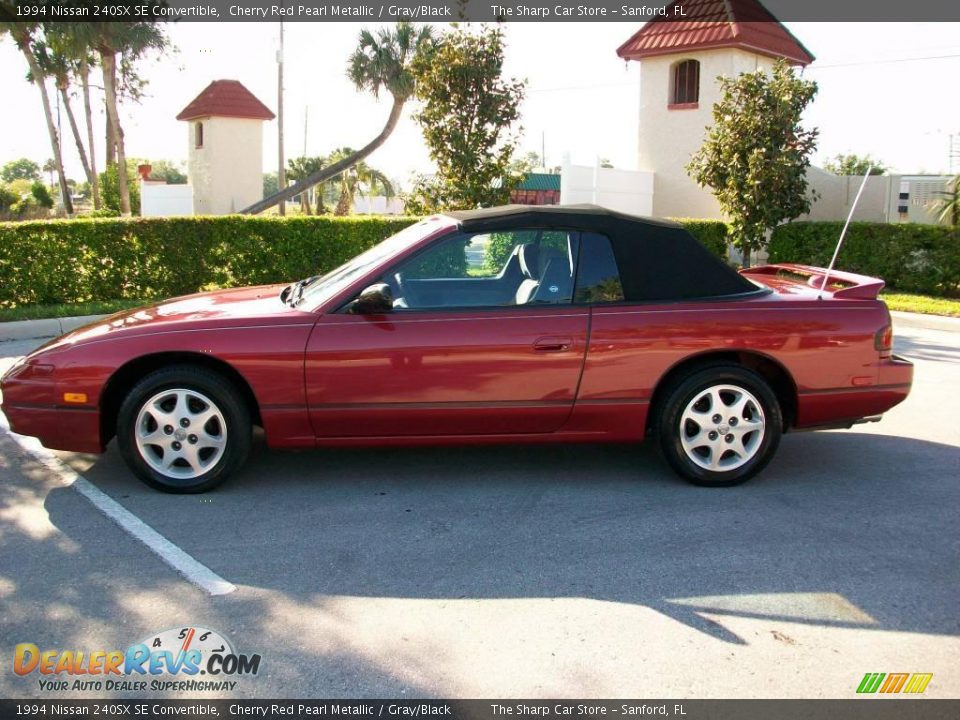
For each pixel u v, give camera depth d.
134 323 4.95
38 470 5.24
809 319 4.99
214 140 30.70
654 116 20.16
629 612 3.59
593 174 18.02
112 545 4.17
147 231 11.95
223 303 5.36
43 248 11.38
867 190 18.81
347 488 5.01
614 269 4.99
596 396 4.90
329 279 5.30
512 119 12.65
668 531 4.44
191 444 4.81
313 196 38.94
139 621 3.45
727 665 3.21
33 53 34.81
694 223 15.18
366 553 4.13
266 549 4.16
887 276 14.67
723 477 5.08
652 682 3.09
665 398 5.00
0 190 40.91
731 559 4.11
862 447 6.04
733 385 4.98
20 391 4.74
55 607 3.55
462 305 4.88
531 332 4.79
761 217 14.08
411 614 3.54
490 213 5.09
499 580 3.87
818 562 4.09
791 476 5.37
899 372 5.11
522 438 4.99
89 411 4.72
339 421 4.80
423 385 4.76
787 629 3.47
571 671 3.15
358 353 4.71
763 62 19.70
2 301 11.25
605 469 5.42
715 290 5.07
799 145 14.06
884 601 3.71
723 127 14.22
